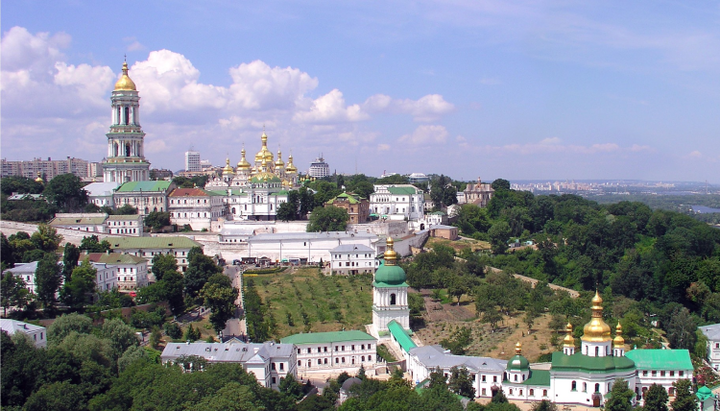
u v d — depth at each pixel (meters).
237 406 198.75
